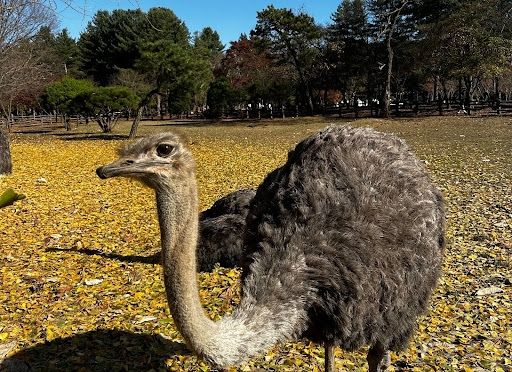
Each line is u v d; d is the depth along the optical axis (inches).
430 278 150.3
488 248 300.2
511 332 204.1
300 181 146.0
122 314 225.6
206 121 1756.9
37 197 478.6
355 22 1891.0
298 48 1918.1
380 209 138.9
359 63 1866.4
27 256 309.7
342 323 134.3
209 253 266.8
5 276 273.7
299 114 1855.3
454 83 2349.9
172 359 190.4
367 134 156.6
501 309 222.1
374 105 1686.8
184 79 1096.2
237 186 518.3
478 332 204.7
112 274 275.0
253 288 131.4
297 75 2117.4
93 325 215.9
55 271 281.9
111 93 1339.8
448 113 1477.6
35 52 1390.3
